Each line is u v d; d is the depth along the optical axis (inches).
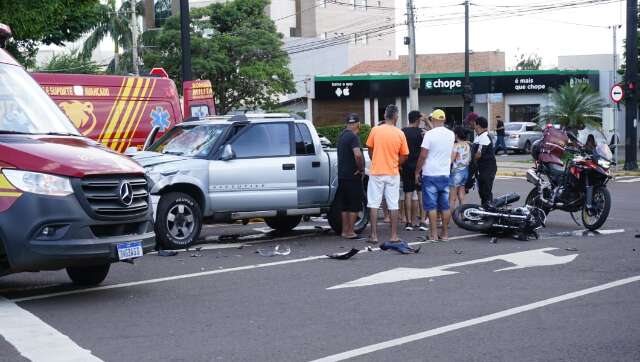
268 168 515.5
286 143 527.8
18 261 310.8
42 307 324.8
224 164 502.3
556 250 472.7
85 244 320.2
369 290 357.4
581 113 1487.5
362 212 557.3
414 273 398.3
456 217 539.5
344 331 284.5
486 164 583.8
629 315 307.3
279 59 1740.9
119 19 1929.1
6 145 321.7
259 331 284.5
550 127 580.7
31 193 313.1
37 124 357.1
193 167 490.6
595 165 542.0
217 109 1716.3
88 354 254.7
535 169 581.9
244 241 529.7
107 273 381.7
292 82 1760.6
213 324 295.1
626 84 1173.1
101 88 616.1
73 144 345.4
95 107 611.2
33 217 311.4
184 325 293.6
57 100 593.3
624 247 482.9
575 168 550.6
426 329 286.7
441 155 514.3
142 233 346.9
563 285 366.3
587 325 291.6
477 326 290.8
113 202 332.8
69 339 273.1
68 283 381.1
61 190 317.7
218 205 500.1
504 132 1717.5
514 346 264.2
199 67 1636.3
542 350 259.3
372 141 502.3
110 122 617.6
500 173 1192.2
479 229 534.3
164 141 534.3
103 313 313.4
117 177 335.3
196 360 248.5
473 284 370.0
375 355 254.2
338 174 529.7
